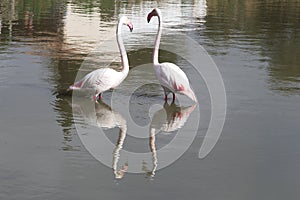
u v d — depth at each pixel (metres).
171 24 27.36
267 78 15.28
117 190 7.54
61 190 7.47
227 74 15.71
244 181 7.99
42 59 16.98
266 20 30.84
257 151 9.27
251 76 15.50
